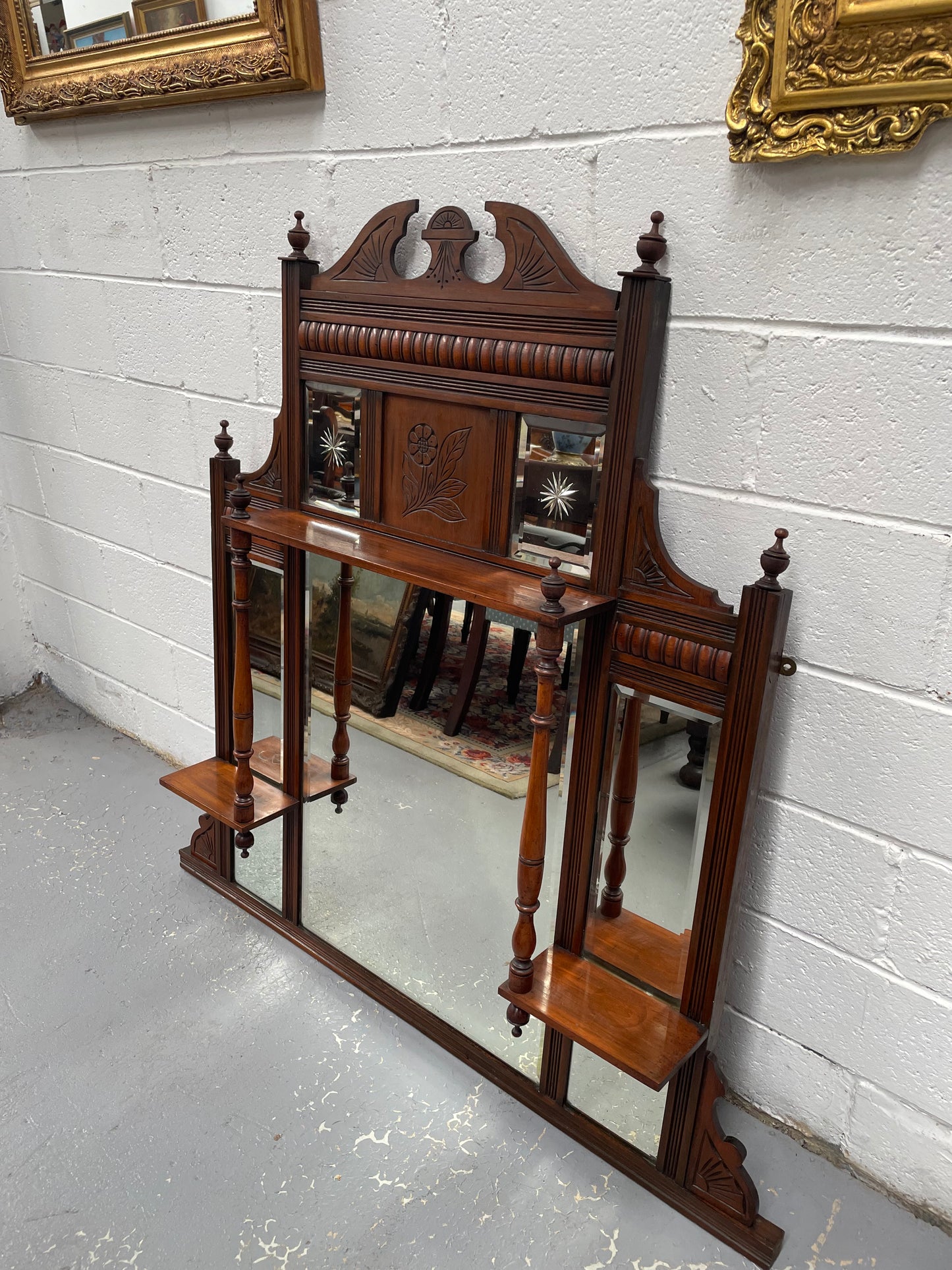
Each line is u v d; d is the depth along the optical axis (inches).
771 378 40.5
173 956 63.6
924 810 42.0
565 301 43.2
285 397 57.5
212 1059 55.2
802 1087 50.4
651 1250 45.0
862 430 38.9
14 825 78.1
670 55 39.1
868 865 44.4
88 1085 53.1
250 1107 52.1
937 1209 47.1
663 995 47.2
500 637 51.1
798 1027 49.5
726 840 42.8
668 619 43.2
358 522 55.9
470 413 48.3
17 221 77.4
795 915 47.7
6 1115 50.9
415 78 48.0
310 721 62.1
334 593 58.6
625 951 48.6
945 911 42.7
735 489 42.9
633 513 43.2
